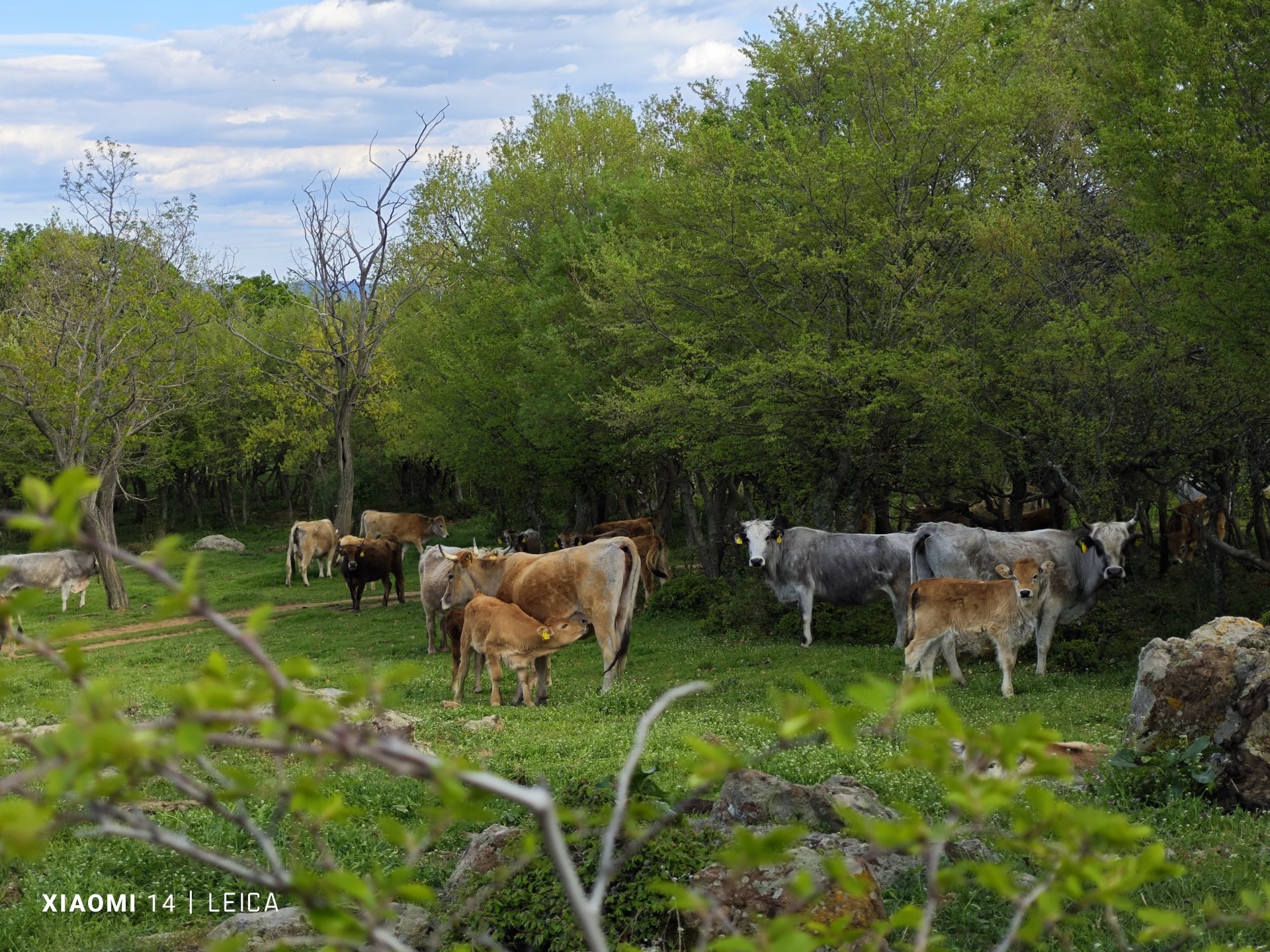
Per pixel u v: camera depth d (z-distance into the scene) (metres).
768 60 25.55
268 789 2.34
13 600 2.03
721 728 13.33
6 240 60.66
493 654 17.05
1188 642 10.54
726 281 24.86
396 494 75.69
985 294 21.69
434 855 9.29
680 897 2.68
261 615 2.16
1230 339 16.06
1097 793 9.56
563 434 34.78
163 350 39.03
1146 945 6.27
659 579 31.62
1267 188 15.07
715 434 25.14
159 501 74.69
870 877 6.25
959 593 15.75
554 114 43.62
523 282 39.78
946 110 22.25
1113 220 21.66
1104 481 20.05
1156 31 17.27
